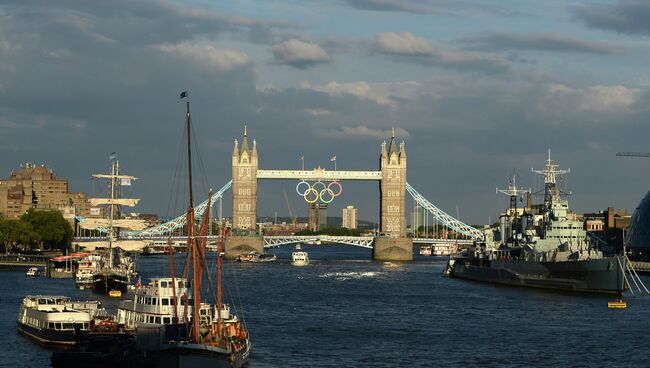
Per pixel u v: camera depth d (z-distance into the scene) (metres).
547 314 180.00
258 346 137.88
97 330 130.00
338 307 195.50
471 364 126.00
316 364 124.44
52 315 133.38
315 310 188.75
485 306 196.75
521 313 182.88
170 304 128.12
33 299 145.88
